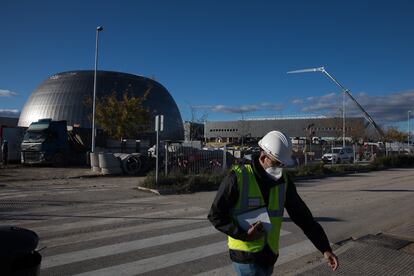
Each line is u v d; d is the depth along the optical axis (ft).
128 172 80.38
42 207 40.73
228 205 10.58
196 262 23.40
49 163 98.12
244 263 10.57
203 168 72.28
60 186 59.11
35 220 34.35
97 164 84.84
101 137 121.80
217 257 24.34
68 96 263.29
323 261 22.90
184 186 54.65
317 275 20.38
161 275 21.27
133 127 148.36
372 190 57.98
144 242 27.48
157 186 54.80
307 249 26.27
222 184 10.75
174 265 22.85
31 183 63.26
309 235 11.43
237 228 10.39
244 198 10.52
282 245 27.17
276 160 10.59
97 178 73.46
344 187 61.93
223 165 72.38
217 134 382.01
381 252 24.02
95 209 39.99
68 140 109.91
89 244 26.86
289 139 10.89
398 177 82.48
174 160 70.23
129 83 271.90
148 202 44.91
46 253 24.77
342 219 36.09
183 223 33.53
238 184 10.53
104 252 25.09
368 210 40.75
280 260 24.20
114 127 146.72
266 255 10.66
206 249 25.94
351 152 142.92
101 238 28.45
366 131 225.56
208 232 30.40
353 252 24.03
